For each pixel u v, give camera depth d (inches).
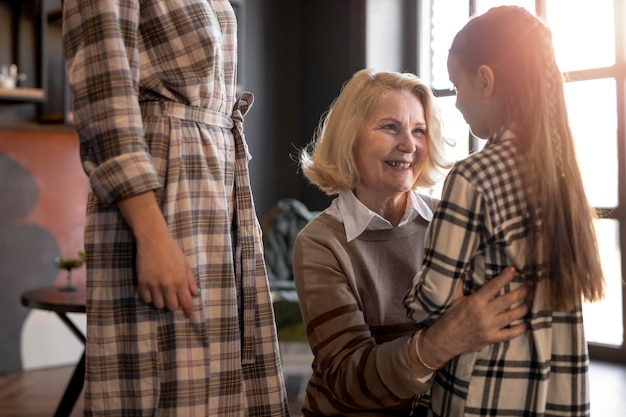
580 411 53.1
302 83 237.5
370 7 212.2
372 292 67.9
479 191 50.9
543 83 52.3
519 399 52.7
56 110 203.2
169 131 55.1
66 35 54.1
